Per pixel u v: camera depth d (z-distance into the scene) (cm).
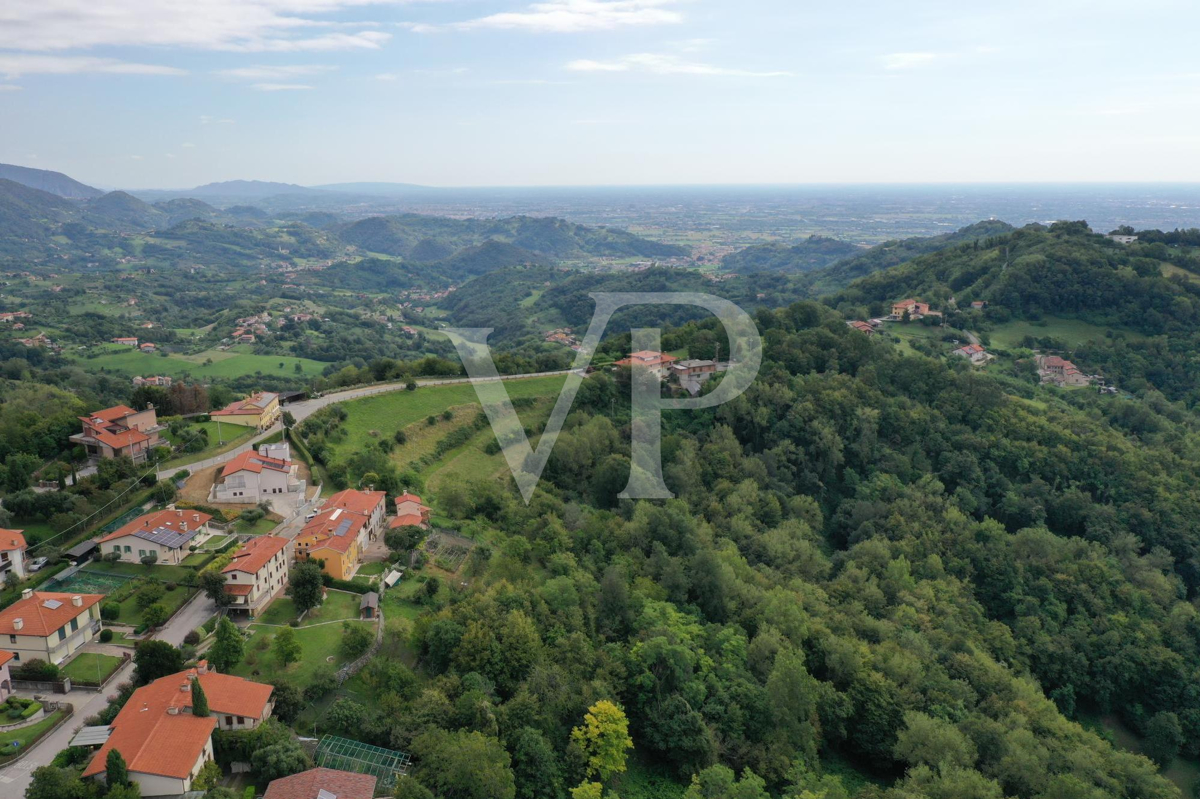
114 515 10969
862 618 11331
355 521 10588
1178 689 11725
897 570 12712
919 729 8594
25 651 7581
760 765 8094
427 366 19575
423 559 10544
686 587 10850
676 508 13088
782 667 8688
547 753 6944
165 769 5819
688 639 9244
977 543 14088
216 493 11781
